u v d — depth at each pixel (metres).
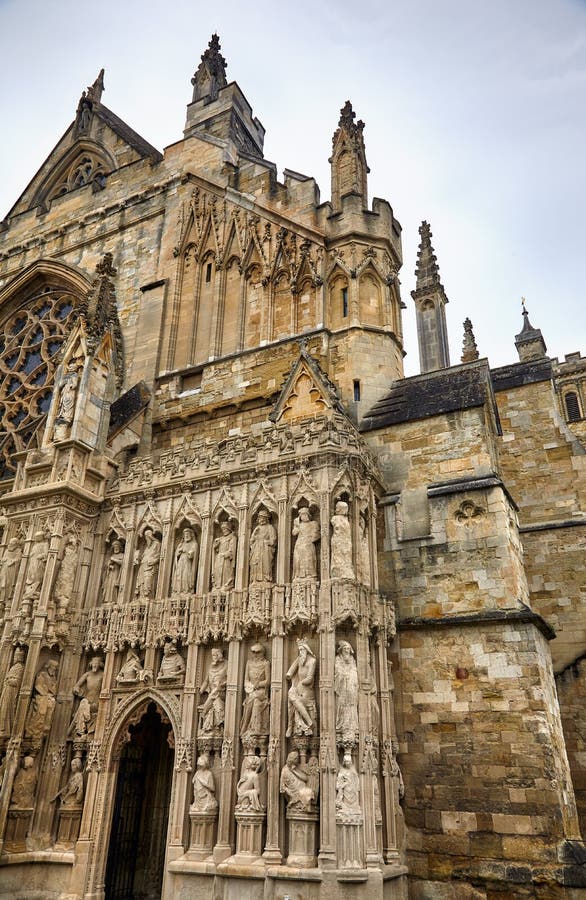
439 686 18.45
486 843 16.38
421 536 20.53
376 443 22.84
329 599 17.16
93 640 20.36
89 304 25.91
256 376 27.03
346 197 28.61
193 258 32.19
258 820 15.62
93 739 19.00
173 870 15.91
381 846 15.72
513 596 18.72
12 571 21.91
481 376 23.02
